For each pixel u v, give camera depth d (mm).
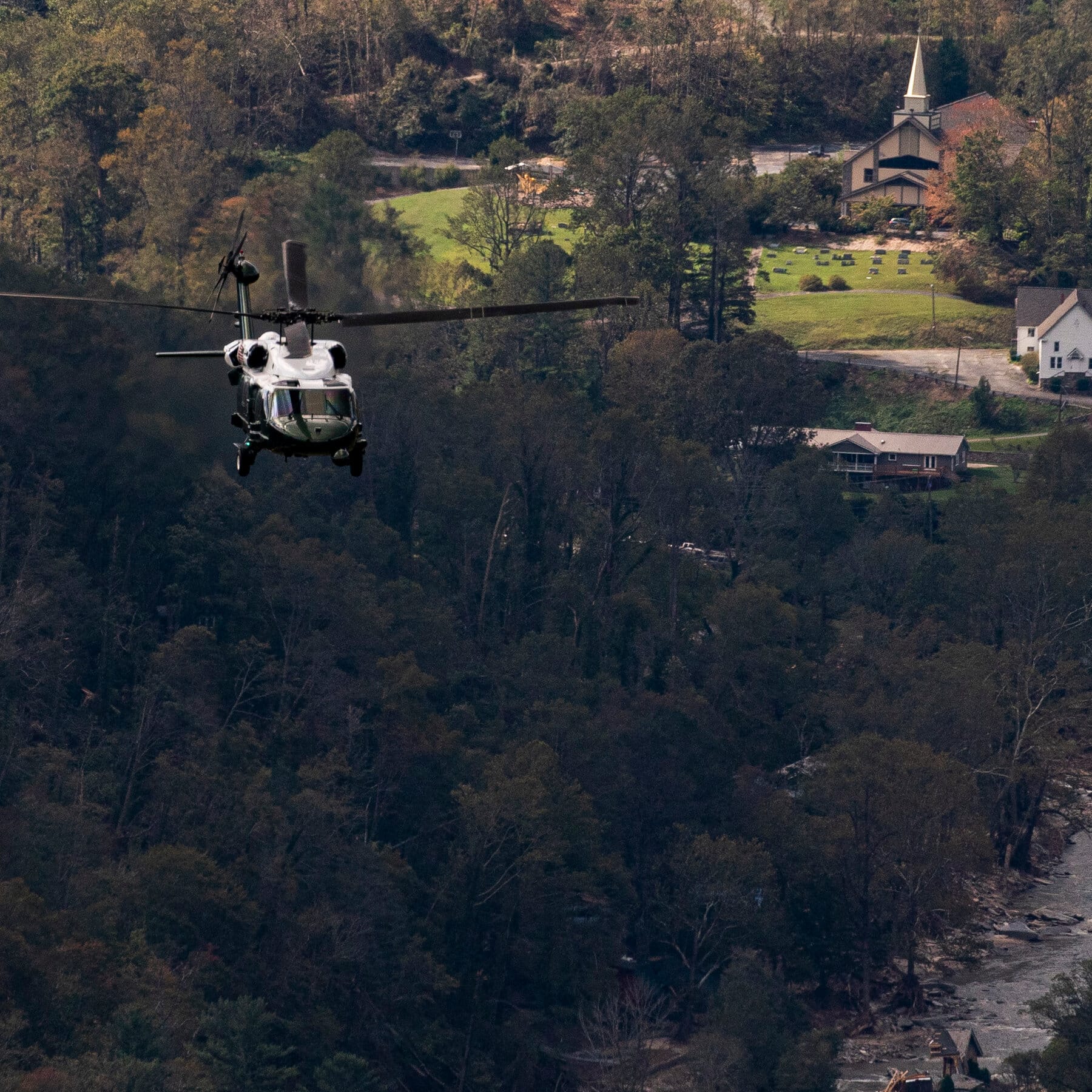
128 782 83750
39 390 98125
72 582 92375
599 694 102125
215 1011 66938
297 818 80500
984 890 101562
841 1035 80125
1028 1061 73312
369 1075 68188
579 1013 78812
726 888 85188
